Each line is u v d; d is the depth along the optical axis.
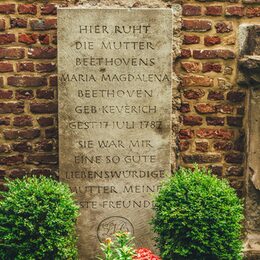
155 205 5.27
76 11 5.56
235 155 6.12
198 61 6.03
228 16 6.00
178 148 6.08
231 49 6.03
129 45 5.63
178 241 5.07
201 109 6.06
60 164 5.69
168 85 5.68
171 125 5.85
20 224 4.93
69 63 5.61
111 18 5.59
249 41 5.98
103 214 5.76
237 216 5.11
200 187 5.12
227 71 6.04
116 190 5.75
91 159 5.70
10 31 5.91
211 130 6.09
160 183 5.57
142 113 5.70
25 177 5.62
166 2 5.96
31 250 4.95
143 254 4.62
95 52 5.61
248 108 6.03
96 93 5.65
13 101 5.96
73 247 5.23
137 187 5.75
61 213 5.00
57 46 5.61
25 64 5.94
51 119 6.00
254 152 5.98
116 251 4.56
